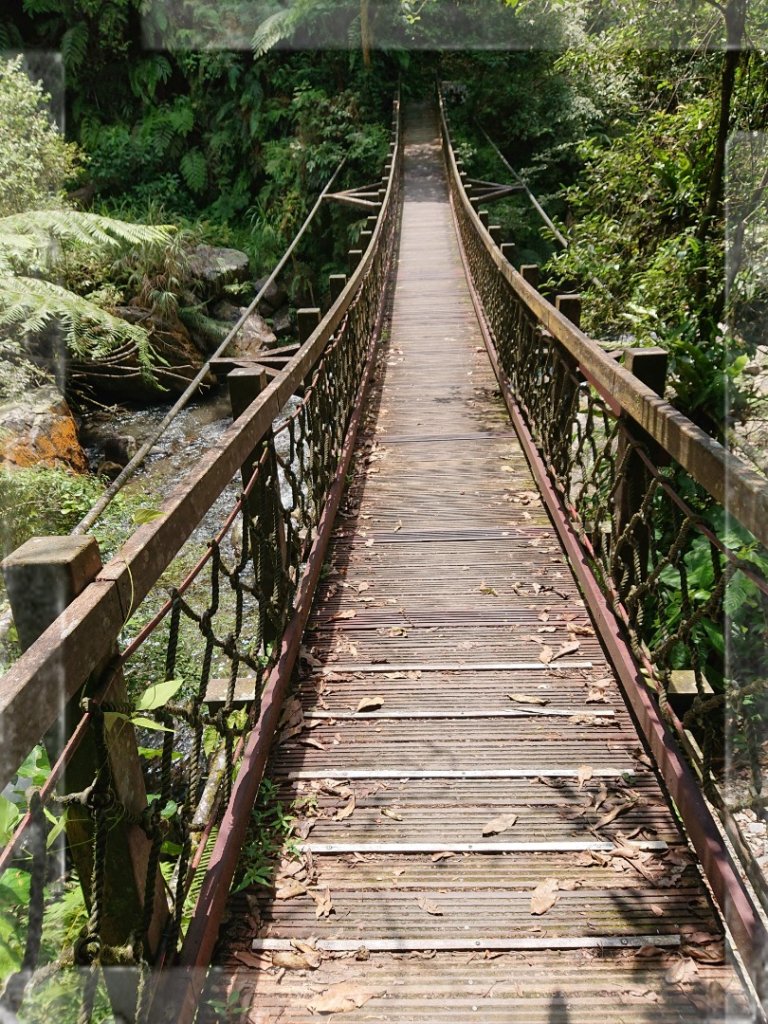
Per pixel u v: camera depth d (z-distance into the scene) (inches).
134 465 124.3
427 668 109.0
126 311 401.1
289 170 651.5
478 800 85.8
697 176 183.5
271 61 700.0
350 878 76.7
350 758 92.7
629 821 82.2
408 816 84.0
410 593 129.8
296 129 671.8
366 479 179.6
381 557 142.6
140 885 54.0
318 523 141.9
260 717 91.5
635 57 209.8
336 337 177.0
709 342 148.1
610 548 109.8
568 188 239.3
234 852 74.4
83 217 316.2
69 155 315.0
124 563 50.4
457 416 219.3
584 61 223.3
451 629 118.7
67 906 69.2
